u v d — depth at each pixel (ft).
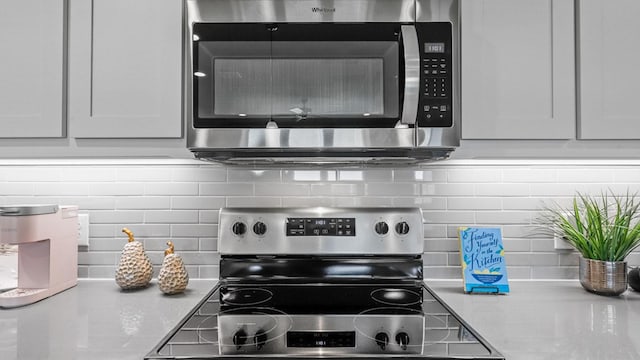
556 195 4.62
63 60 3.60
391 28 3.52
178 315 3.28
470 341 2.72
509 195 4.62
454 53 3.52
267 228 4.21
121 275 4.01
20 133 3.59
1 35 3.60
